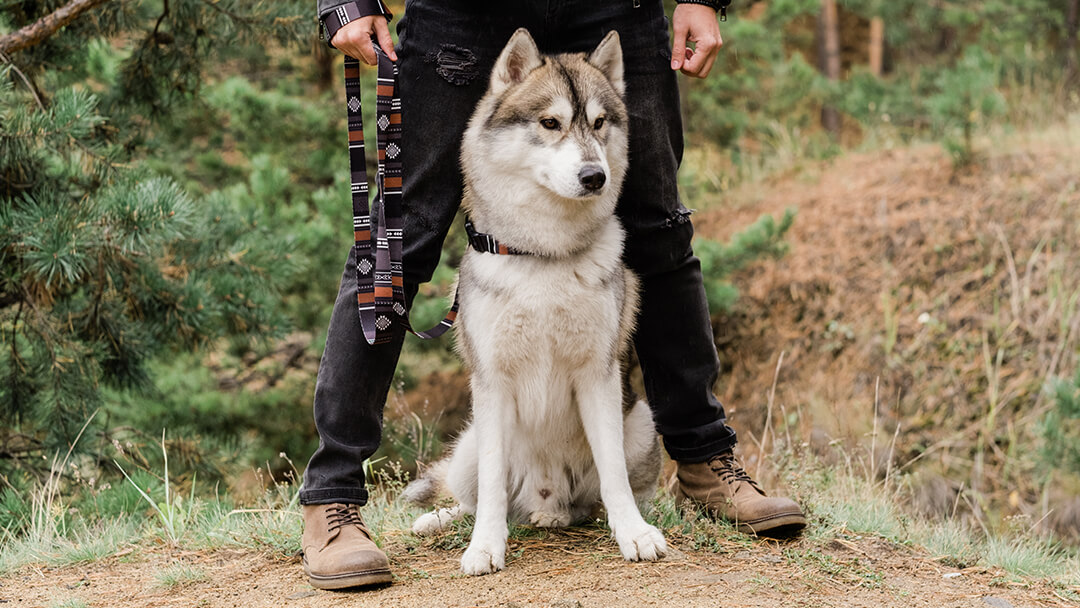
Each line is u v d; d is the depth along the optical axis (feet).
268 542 9.77
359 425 8.84
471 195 9.48
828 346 23.75
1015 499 18.74
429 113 9.01
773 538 9.48
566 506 10.12
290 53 26.91
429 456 14.87
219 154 25.84
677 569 8.43
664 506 10.44
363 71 25.17
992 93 25.38
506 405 9.26
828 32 39.58
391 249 8.65
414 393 26.48
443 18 8.93
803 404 22.84
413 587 8.14
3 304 16.88
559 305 8.94
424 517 10.06
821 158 31.24
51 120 14.05
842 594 7.97
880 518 10.61
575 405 9.67
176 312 17.11
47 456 15.67
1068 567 9.99
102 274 15.74
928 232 24.61
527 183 9.09
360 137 8.73
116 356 17.24
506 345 9.08
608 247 9.24
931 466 20.04
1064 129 26.78
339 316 8.96
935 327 22.54
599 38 9.66
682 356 10.10
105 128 17.38
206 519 10.89
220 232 17.93
